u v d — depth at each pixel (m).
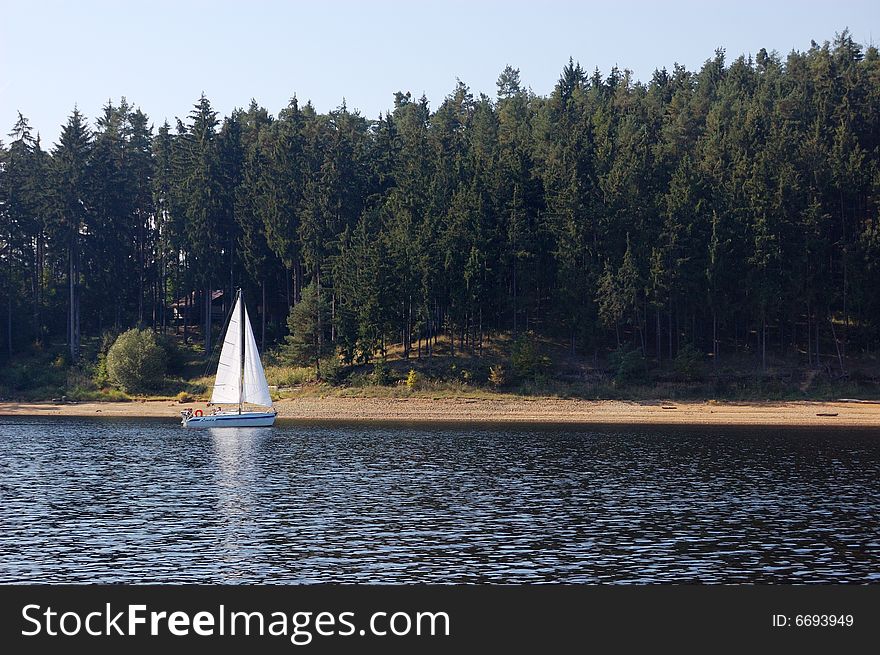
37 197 185.62
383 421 133.12
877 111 175.88
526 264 157.62
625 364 147.62
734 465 85.50
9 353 177.88
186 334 185.25
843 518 60.56
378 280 153.00
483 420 134.25
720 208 154.00
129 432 118.50
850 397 141.25
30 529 56.91
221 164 187.50
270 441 107.56
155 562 49.34
